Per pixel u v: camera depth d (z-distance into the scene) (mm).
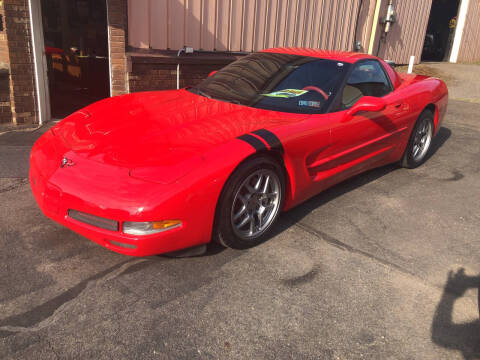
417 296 2594
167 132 2811
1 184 3855
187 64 7137
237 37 7828
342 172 3695
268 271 2732
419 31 13586
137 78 6707
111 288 2465
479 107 8844
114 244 2451
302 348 2113
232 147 2635
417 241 3273
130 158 2523
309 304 2441
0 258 2688
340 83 3623
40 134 5645
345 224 3457
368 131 3770
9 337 2051
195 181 2428
